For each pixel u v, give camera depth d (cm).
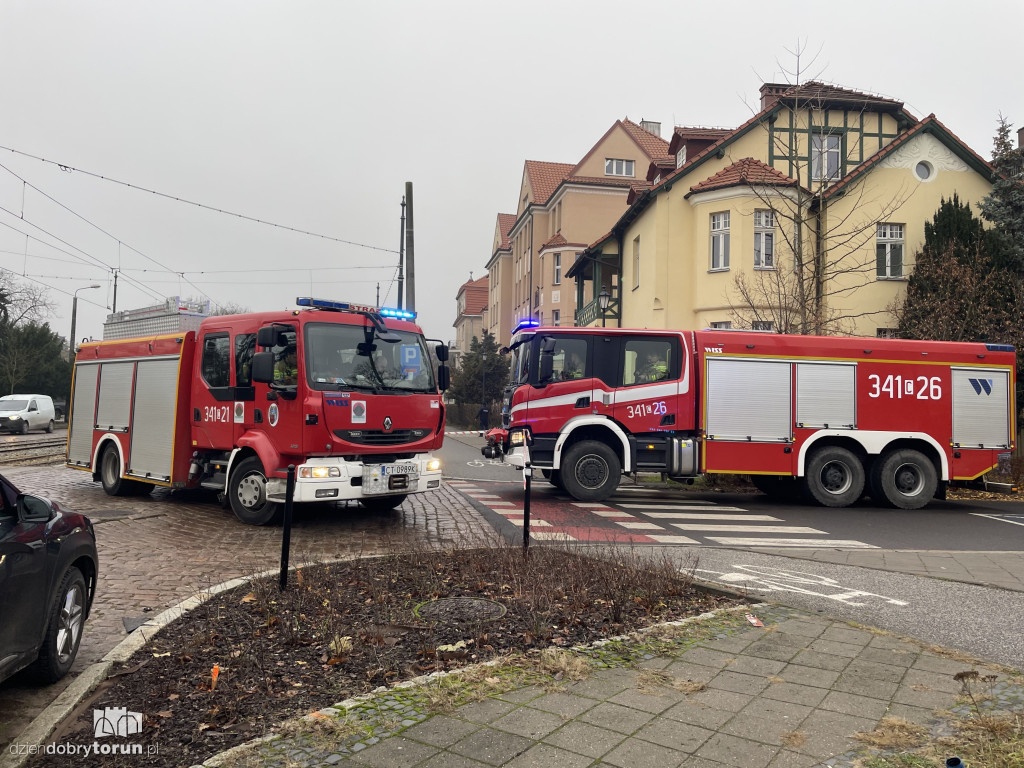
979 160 2147
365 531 920
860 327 2112
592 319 2864
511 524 998
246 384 957
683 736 330
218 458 1036
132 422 1146
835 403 1262
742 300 2033
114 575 666
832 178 2245
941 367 1281
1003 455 1283
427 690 373
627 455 1248
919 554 829
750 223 2064
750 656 439
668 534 945
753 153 2264
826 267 1900
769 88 2362
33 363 4588
